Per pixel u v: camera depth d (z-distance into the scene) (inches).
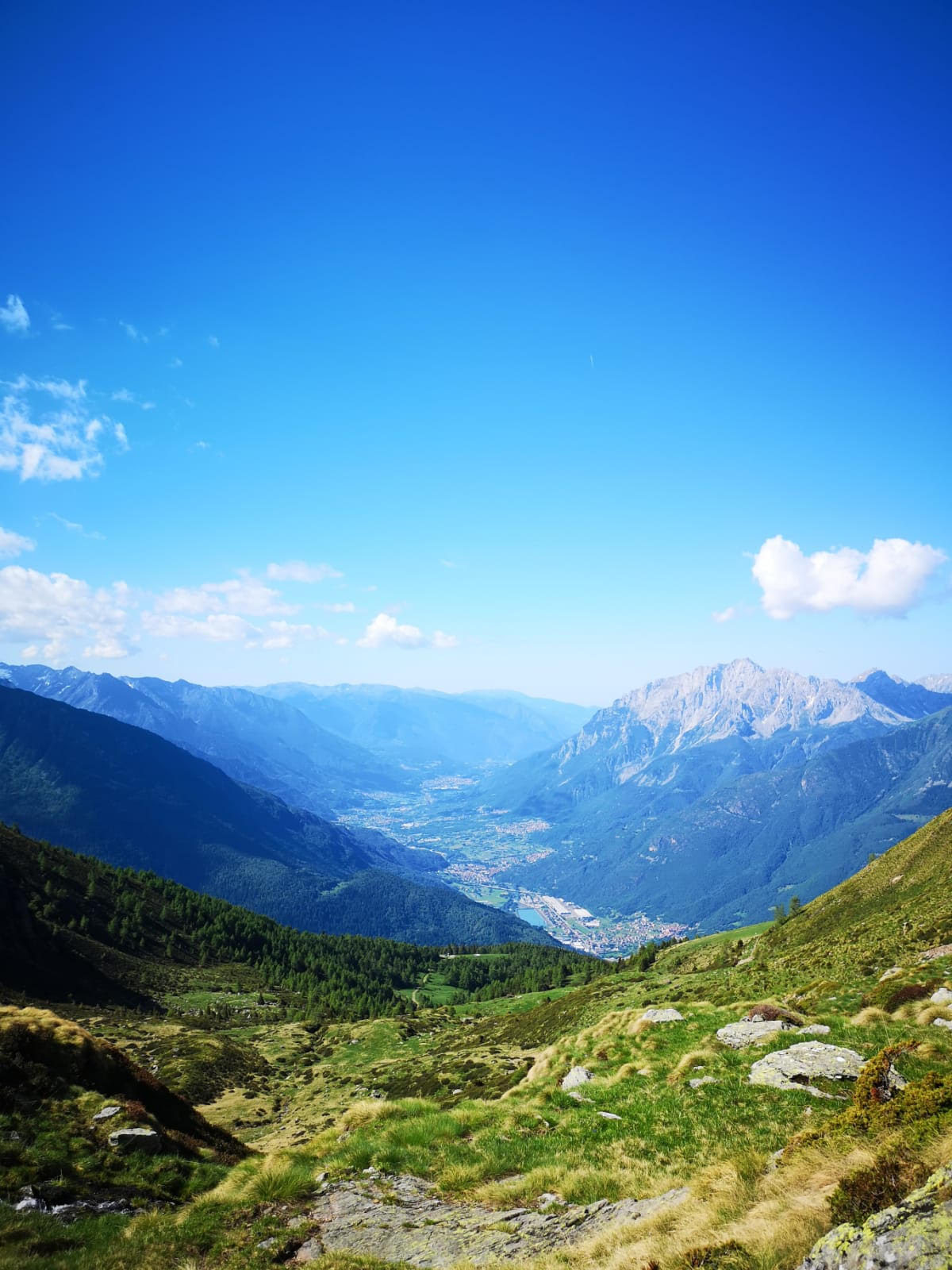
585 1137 999.6
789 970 2807.6
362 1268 707.4
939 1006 1289.4
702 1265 502.0
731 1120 928.9
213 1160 1363.2
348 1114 1230.3
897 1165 481.7
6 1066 1343.5
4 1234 895.7
